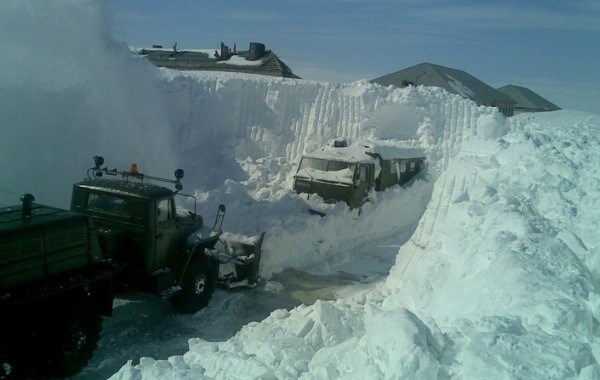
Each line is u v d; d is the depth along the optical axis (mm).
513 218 6566
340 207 13609
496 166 8602
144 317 8766
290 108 20203
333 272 11922
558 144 9164
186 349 7828
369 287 10922
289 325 6523
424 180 17375
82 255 7055
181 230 8977
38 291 6270
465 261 6355
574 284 4992
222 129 19203
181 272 8797
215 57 36562
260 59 35281
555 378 3744
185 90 18375
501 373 3795
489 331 4328
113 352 7547
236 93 19609
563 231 6234
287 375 4816
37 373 6594
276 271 11492
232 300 9789
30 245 6301
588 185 7469
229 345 5707
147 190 8328
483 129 20078
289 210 13352
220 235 9922
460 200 8023
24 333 6250
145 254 8156
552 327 4422
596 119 22344
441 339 4328
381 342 4355
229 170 17281
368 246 13797
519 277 5145
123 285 8094
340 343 5711
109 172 9141
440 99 21312
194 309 9047
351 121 19922
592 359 4031
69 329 6652
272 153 19422
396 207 15430
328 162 14609
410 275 7504
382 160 15422
